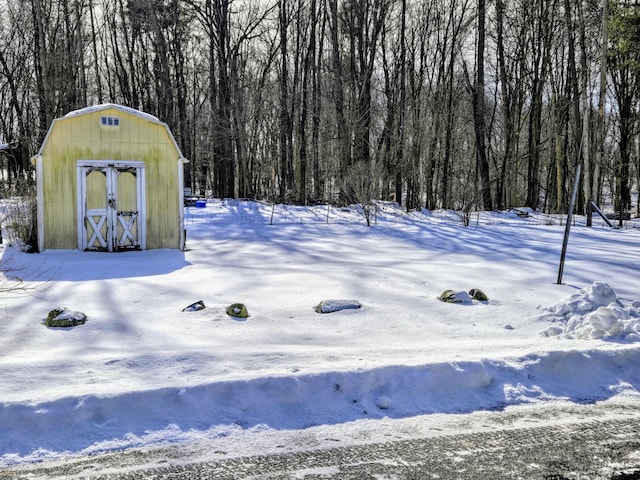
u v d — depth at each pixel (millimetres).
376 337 6023
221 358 4879
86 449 3555
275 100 35438
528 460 3520
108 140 12602
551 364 4977
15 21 36969
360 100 28078
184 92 35594
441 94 31547
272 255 12344
